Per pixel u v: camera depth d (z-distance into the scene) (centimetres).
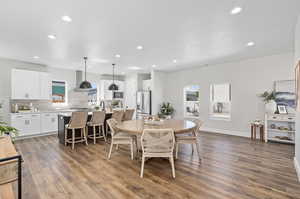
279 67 449
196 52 425
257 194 205
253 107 498
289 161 312
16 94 500
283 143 438
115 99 802
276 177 249
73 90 675
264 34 308
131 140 329
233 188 219
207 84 609
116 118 498
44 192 209
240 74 524
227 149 387
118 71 719
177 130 278
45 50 400
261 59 480
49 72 608
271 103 454
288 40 339
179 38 326
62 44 357
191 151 373
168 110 686
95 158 329
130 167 286
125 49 395
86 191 211
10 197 152
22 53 427
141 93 728
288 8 219
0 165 122
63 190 213
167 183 232
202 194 205
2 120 495
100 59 494
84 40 332
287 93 440
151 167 286
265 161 312
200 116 632
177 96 707
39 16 235
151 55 452
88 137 475
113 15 234
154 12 227
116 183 232
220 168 281
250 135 505
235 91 536
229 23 263
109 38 323
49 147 407
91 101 732
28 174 258
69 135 450
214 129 589
